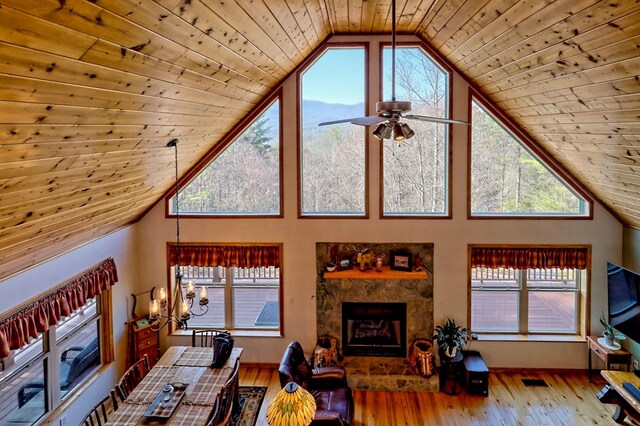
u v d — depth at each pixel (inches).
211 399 169.2
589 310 253.6
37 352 183.8
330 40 244.4
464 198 251.4
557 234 251.1
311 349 263.0
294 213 257.3
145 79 113.7
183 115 161.8
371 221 255.6
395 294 258.5
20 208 120.6
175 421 154.6
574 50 130.0
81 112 102.6
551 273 260.2
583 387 243.1
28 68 75.6
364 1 177.8
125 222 242.7
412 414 221.1
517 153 250.2
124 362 248.7
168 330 267.7
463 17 163.2
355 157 254.8
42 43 72.9
